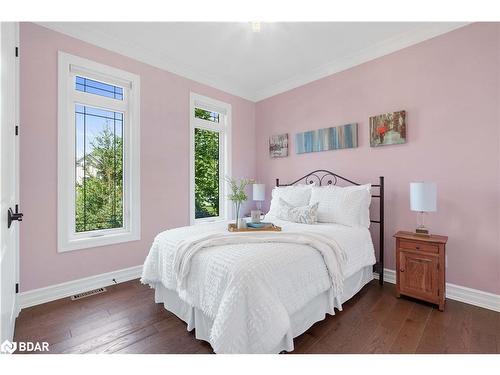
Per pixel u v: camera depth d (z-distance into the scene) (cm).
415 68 253
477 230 218
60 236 235
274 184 400
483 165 214
